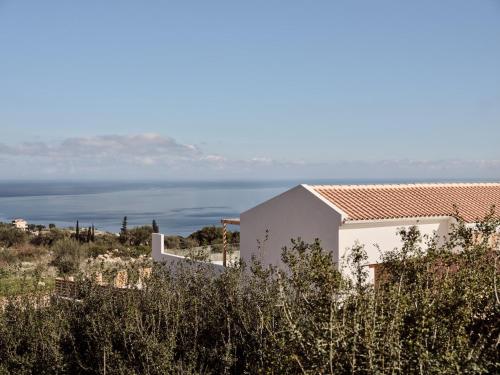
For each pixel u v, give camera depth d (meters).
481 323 6.21
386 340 5.29
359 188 18.61
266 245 17.56
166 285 11.32
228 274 10.52
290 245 16.77
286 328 5.73
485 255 7.38
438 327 5.60
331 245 15.48
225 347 8.43
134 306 9.82
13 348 10.30
